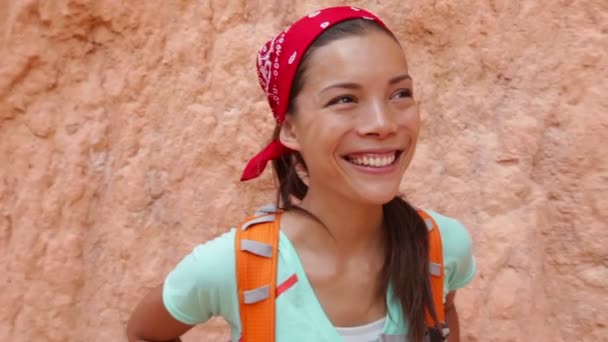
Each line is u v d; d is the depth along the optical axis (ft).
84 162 9.41
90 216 9.43
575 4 8.77
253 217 4.58
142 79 9.43
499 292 8.38
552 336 8.55
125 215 9.30
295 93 4.21
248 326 4.24
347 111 3.99
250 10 9.43
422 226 4.62
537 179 8.79
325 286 4.40
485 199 8.71
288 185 4.83
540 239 8.64
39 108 9.53
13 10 9.46
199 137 9.23
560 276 8.66
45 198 9.38
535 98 8.84
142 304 4.85
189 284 4.34
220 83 9.27
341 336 4.31
